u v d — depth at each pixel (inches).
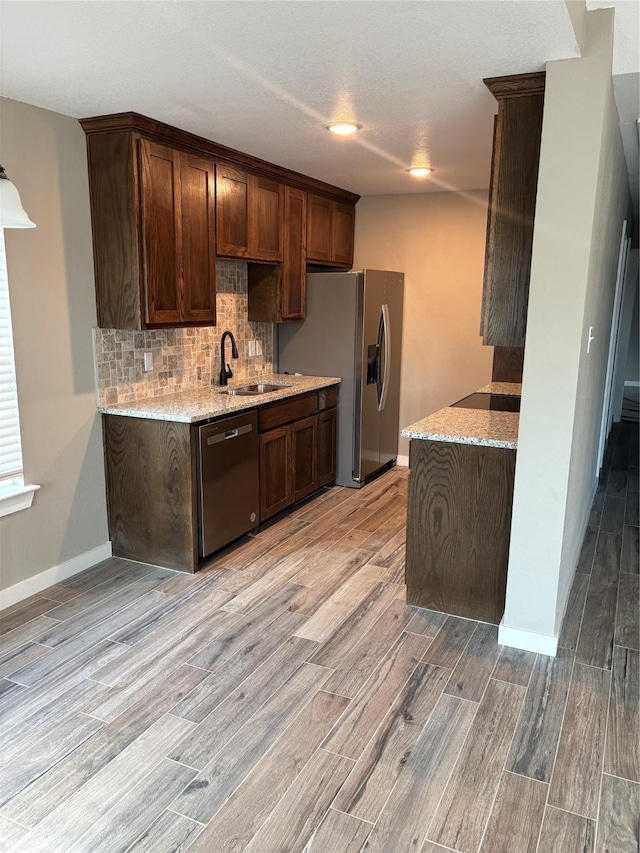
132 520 138.0
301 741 83.6
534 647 105.2
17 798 73.7
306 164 161.5
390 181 184.4
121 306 128.0
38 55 87.4
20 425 117.3
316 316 193.2
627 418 330.6
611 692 94.3
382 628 112.4
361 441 194.4
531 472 99.4
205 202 140.9
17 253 113.1
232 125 124.7
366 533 158.7
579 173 88.9
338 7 72.4
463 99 107.7
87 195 125.8
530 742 83.6
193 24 77.1
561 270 92.0
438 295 207.8
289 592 125.8
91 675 97.7
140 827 69.8
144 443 132.6
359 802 73.4
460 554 114.7
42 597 122.4
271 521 167.2
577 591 128.2
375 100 108.4
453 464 111.9
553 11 72.1
